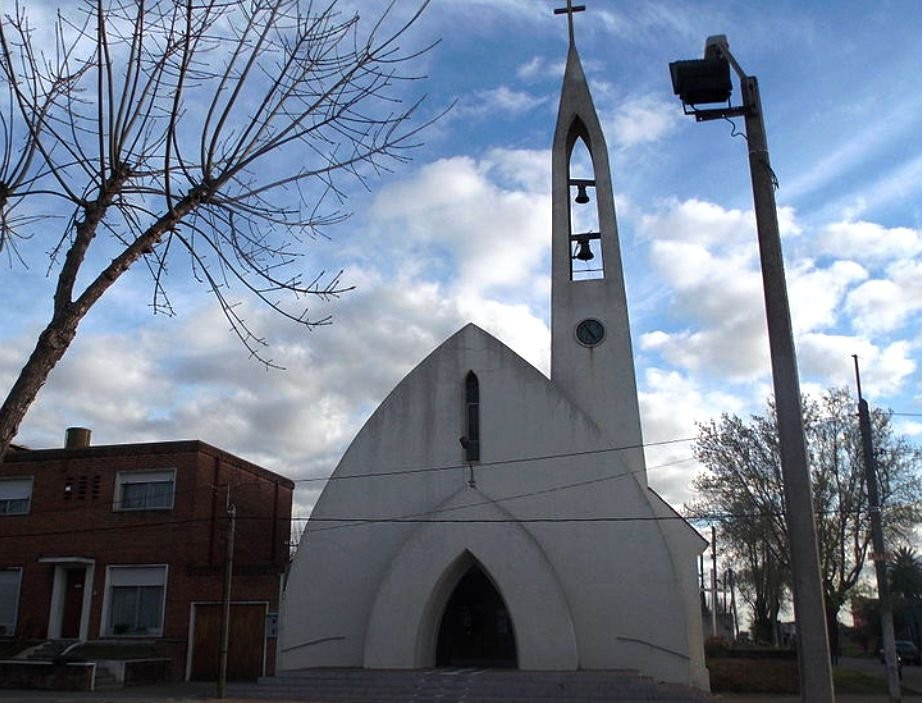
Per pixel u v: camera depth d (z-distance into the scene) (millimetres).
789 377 9062
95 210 7477
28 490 34000
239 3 7805
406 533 27375
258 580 30969
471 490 25906
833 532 40812
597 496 26406
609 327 28844
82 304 7062
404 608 25141
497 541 25156
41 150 7363
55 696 24188
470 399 28750
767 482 40938
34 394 6695
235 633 30672
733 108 10078
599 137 31328
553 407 27547
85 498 33312
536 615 24375
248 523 36156
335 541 27734
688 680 24109
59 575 32750
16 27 7316
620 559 25625
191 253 8250
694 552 26547
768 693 31828
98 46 7438
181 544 31953
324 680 22844
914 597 74812
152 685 28953
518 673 22844
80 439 37094
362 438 28625
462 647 27250
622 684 21094
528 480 27047
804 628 8414
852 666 57375
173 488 32781
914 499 40031
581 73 32438
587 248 30000
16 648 31125
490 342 28672
